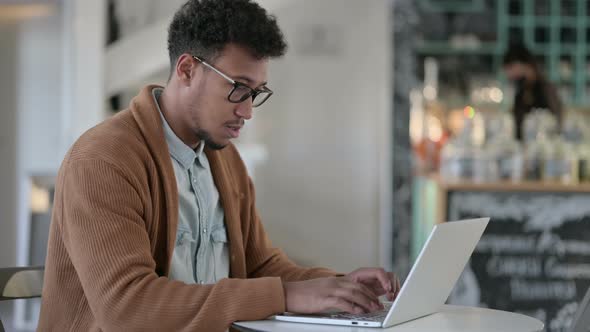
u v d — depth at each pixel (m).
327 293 2.00
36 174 5.34
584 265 5.16
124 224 2.03
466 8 8.26
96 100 6.53
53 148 8.23
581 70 8.37
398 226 7.29
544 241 5.19
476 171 5.37
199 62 2.15
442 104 8.26
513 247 5.19
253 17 2.12
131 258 2.00
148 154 2.17
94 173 2.06
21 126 8.14
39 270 2.36
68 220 2.06
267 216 8.08
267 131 8.03
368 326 1.95
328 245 8.09
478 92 8.23
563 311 5.16
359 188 8.06
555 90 6.72
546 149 5.37
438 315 2.14
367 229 8.07
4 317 4.38
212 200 2.38
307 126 8.04
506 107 8.20
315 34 7.98
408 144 7.29
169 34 2.24
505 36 8.28
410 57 7.27
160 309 1.96
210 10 2.14
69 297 2.16
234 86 2.13
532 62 6.71
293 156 8.05
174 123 2.26
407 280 1.89
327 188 8.07
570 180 5.33
